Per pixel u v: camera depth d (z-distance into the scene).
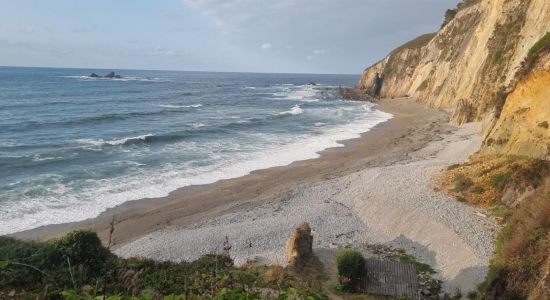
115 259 12.88
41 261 10.91
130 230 21.38
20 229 20.69
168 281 11.88
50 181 27.72
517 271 11.95
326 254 18.03
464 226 19.44
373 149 38.59
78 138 41.53
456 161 30.28
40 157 33.25
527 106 25.52
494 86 44.06
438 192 24.02
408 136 44.12
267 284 12.27
